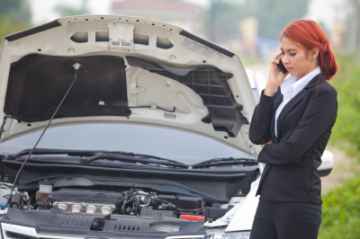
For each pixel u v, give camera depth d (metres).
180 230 9.66
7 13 104.12
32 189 10.86
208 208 10.29
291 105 8.70
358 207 14.89
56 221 9.70
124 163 11.09
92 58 10.99
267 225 8.84
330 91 8.64
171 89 11.29
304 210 8.65
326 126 8.60
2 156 11.09
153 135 11.59
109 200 10.33
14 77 10.84
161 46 10.82
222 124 11.32
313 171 8.70
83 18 10.52
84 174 11.02
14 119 11.23
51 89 11.24
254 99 10.83
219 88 11.05
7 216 9.75
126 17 10.57
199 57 10.69
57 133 11.58
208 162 11.07
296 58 8.59
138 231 9.57
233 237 9.57
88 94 11.45
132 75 11.23
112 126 11.69
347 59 41.78
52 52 10.70
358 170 20.66
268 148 8.72
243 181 10.86
